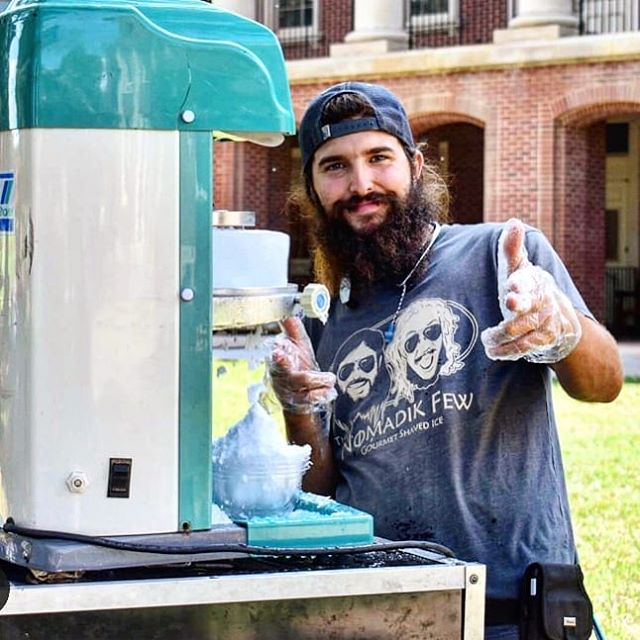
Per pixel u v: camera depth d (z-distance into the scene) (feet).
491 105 66.64
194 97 6.70
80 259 6.62
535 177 65.82
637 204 84.17
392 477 8.86
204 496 6.82
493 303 8.87
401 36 70.49
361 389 9.12
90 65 6.59
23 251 6.66
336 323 9.37
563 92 64.90
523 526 8.67
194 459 6.80
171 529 6.78
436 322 8.91
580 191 66.54
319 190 8.96
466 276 8.95
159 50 6.66
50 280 6.61
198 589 6.40
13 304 6.73
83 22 6.61
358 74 69.82
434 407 8.80
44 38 6.57
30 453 6.66
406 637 6.77
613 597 21.53
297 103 71.61
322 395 8.73
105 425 6.66
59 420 6.64
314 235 9.29
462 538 8.66
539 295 7.38
